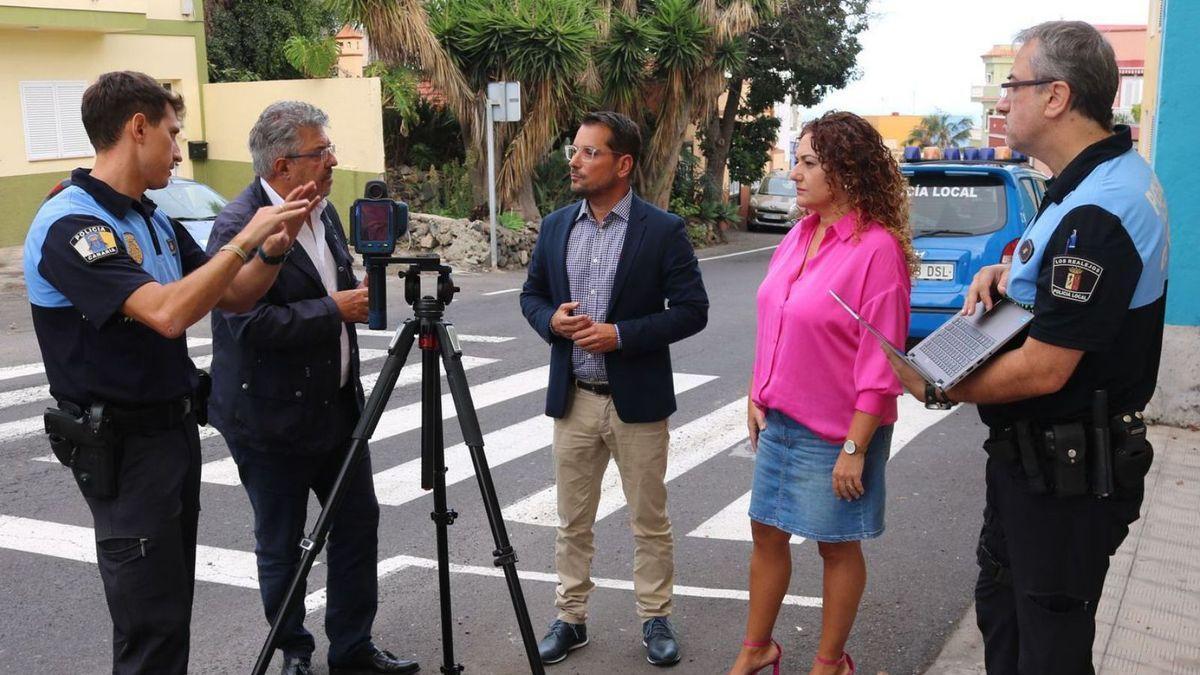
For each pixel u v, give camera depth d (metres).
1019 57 2.76
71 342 2.85
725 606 4.53
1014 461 2.76
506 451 6.85
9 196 16.00
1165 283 2.68
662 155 20.92
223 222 3.38
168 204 12.19
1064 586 2.73
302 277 3.50
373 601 3.86
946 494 6.05
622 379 3.87
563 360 3.97
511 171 18.17
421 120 20.88
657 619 4.05
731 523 5.58
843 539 3.42
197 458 3.11
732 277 17.22
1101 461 2.64
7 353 9.70
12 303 12.27
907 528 5.50
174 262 3.15
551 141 18.64
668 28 19.56
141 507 2.92
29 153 16.23
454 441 7.07
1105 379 2.65
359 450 3.08
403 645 4.14
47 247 2.78
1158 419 7.12
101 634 4.22
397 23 16.62
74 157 16.95
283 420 3.53
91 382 2.86
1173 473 6.08
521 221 17.94
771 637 3.91
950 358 2.79
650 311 3.92
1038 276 2.70
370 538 3.81
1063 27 2.69
